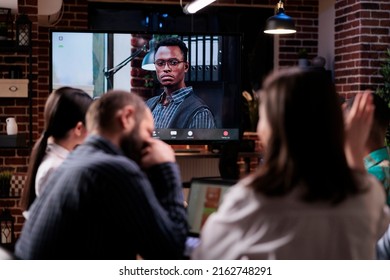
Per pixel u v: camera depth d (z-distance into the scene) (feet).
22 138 20.47
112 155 6.76
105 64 21.88
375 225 5.40
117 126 6.94
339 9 23.77
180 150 22.95
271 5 25.46
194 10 21.62
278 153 5.21
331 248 5.13
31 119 20.13
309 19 25.68
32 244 6.60
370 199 5.28
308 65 24.25
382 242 7.54
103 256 6.51
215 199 8.04
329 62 24.72
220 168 18.48
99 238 6.48
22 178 20.08
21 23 19.93
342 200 5.11
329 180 5.10
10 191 20.08
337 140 5.20
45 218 6.57
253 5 25.34
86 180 6.45
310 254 5.08
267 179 5.14
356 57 22.48
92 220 6.46
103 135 6.93
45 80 23.93
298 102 5.15
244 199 5.19
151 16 25.17
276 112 5.19
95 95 21.90
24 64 20.94
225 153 18.47
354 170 5.42
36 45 21.15
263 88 5.41
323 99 5.18
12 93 20.26
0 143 19.88
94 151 6.75
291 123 5.14
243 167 24.81
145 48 22.04
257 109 25.23
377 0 22.21
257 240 5.11
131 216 6.44
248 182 5.22
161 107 22.27
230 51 22.39
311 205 5.09
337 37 23.98
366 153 9.11
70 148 8.64
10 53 20.85
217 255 5.25
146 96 22.15
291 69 5.41
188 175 23.45
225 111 22.53
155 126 22.27
